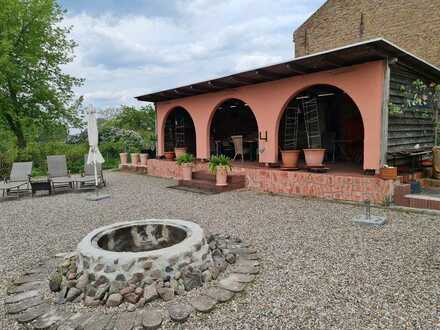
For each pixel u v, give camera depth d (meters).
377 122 6.41
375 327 2.32
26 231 5.13
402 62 6.84
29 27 14.88
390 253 3.71
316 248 3.95
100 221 5.63
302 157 10.98
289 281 3.08
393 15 12.09
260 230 4.79
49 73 15.96
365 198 6.27
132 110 23.00
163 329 2.40
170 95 10.80
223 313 2.58
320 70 7.22
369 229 4.66
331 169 7.85
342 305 2.63
